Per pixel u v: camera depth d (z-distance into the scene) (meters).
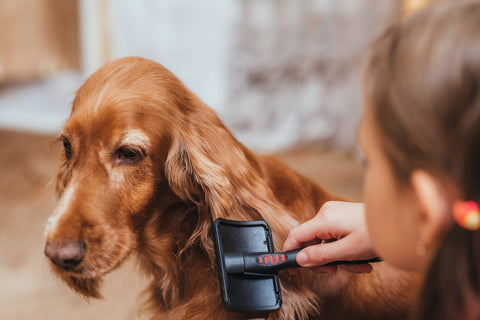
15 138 4.02
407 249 0.67
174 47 3.82
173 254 1.18
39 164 3.61
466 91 0.53
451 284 0.57
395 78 0.58
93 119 1.05
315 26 4.01
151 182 1.09
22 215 2.97
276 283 0.99
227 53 3.73
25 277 2.45
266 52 3.84
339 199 1.31
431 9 0.60
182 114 1.09
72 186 1.06
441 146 0.55
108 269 1.07
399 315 1.25
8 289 2.36
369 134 0.66
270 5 3.79
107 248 1.06
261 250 1.00
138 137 1.04
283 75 3.99
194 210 1.17
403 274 1.25
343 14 4.04
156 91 1.07
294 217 1.20
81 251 1.02
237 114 3.88
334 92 4.16
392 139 0.59
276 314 1.08
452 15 0.56
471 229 0.55
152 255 1.20
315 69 4.10
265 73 3.89
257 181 1.13
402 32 0.60
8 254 2.61
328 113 4.18
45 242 1.04
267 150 3.89
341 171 3.76
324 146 4.22
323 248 0.97
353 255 0.97
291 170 1.31
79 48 4.85
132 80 1.07
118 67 1.09
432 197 0.57
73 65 4.88
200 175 1.07
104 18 3.92
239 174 1.10
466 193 0.55
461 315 0.59
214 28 3.71
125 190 1.07
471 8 0.56
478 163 0.53
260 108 3.95
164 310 1.27
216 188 1.07
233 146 1.13
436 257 0.58
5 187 3.29
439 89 0.54
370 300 1.24
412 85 0.56
